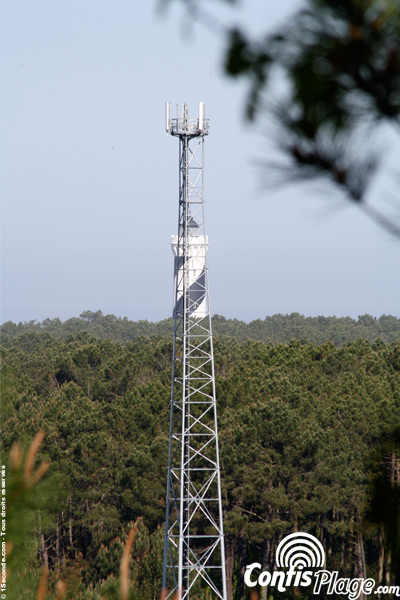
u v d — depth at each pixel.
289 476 61.84
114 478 66.62
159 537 52.38
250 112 3.80
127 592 5.44
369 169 3.92
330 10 3.76
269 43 3.75
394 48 3.80
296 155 3.88
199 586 48.47
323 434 62.19
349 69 3.85
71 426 66.44
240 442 62.78
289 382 70.88
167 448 65.12
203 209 47.41
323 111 3.85
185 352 47.12
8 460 6.73
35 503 6.65
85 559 67.88
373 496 7.01
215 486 62.69
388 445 7.36
